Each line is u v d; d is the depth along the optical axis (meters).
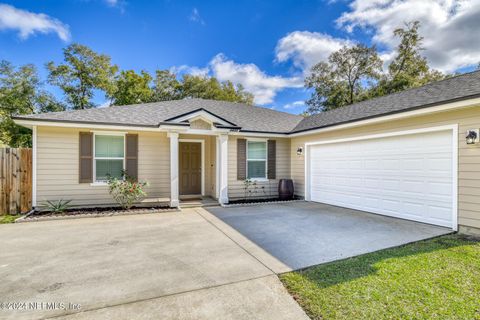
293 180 11.29
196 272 3.61
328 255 4.27
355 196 8.46
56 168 8.02
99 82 25.61
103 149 8.60
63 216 7.26
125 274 3.54
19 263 3.95
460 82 6.91
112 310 2.65
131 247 4.74
